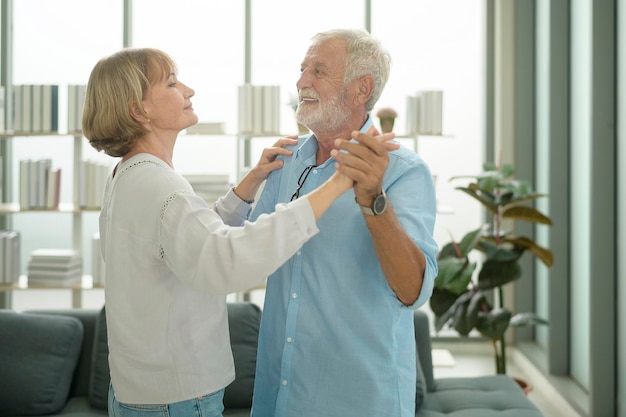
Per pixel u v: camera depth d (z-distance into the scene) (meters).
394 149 1.75
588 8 4.95
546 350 5.89
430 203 2.00
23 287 5.37
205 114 6.44
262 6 6.47
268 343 2.14
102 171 5.44
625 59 4.38
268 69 6.50
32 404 3.67
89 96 1.88
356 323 1.99
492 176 4.79
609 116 4.56
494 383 4.10
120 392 1.85
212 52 6.43
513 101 6.56
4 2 6.24
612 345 4.61
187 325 1.83
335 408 2.00
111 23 6.38
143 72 1.88
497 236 4.88
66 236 6.45
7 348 3.75
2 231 5.93
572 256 5.45
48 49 6.36
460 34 6.66
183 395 1.82
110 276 1.86
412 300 1.88
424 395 3.75
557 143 5.48
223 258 1.67
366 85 2.10
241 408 3.70
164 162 1.88
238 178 5.76
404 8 6.61
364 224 1.99
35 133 5.39
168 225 1.74
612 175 4.57
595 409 4.62
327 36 2.13
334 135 2.14
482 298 4.74
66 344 3.82
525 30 6.29
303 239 1.71
